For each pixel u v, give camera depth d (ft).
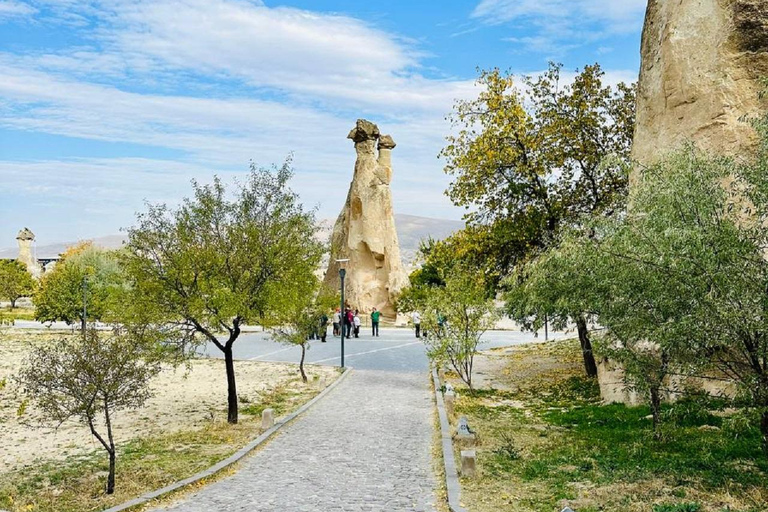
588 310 36.52
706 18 51.57
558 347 103.60
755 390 28.09
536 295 40.57
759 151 31.78
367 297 187.21
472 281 75.00
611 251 30.07
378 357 105.09
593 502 29.78
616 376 58.54
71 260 181.98
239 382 81.97
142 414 62.59
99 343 38.24
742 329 27.07
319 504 32.04
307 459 41.70
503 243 78.02
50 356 37.60
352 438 48.01
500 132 76.48
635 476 33.55
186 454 44.14
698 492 29.94
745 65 48.91
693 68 51.57
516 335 145.48
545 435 47.67
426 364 96.53
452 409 57.57
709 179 29.40
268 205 58.34
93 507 33.09
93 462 43.62
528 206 78.74
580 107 76.13
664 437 40.55
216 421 56.85
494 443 44.83
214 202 56.29
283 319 64.18
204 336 59.72
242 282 55.77
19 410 57.41
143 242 53.62
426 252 89.10
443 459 40.75
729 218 29.50
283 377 85.66
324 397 68.23
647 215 29.60
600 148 76.48
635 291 30.22
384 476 37.35
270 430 50.39
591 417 53.16
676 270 27.73
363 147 195.83
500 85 77.71
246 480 36.99
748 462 35.06
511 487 33.71
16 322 182.39
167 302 52.95
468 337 69.15
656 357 36.01
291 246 57.47
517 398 67.56
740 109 48.49
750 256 28.04
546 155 75.97
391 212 192.34
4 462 45.16
